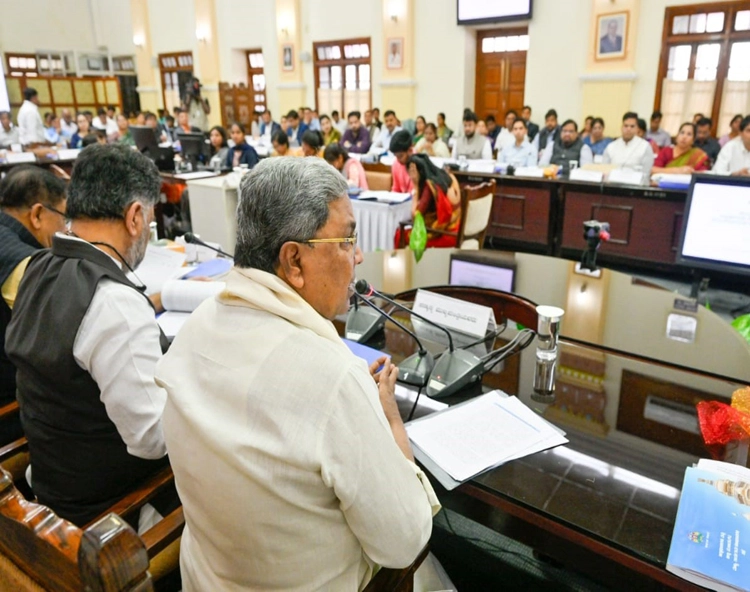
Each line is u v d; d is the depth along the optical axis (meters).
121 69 12.77
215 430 0.64
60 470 1.03
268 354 0.64
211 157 5.41
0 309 1.31
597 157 5.23
